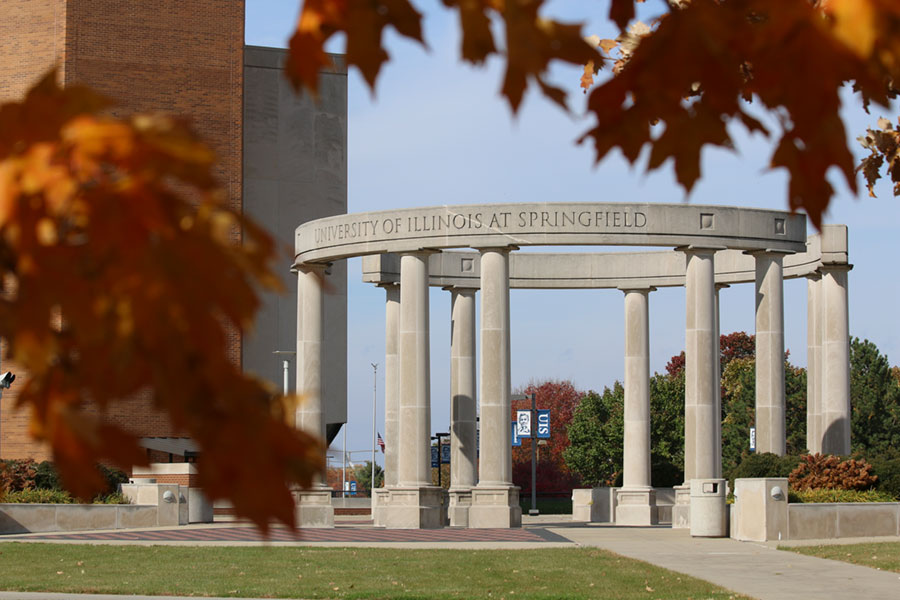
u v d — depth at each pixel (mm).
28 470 38844
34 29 52000
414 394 37906
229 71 54562
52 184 2193
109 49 52750
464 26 2523
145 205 2205
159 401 2340
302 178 59375
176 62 53812
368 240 38656
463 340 44719
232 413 2357
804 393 86750
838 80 2633
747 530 30562
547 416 60844
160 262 2221
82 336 2225
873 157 8602
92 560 24328
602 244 36812
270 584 19891
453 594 18297
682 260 44219
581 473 76438
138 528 37625
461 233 37312
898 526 31172
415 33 2584
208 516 42469
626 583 19844
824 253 40281
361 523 44500
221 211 2309
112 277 2201
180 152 2246
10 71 52031
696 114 2904
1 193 2197
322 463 2438
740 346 109000
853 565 22969
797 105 2678
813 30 2580
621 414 73312
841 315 40375
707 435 36906
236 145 54469
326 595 18312
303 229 40875
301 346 40375
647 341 44250
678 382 73500
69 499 37594
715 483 32219
